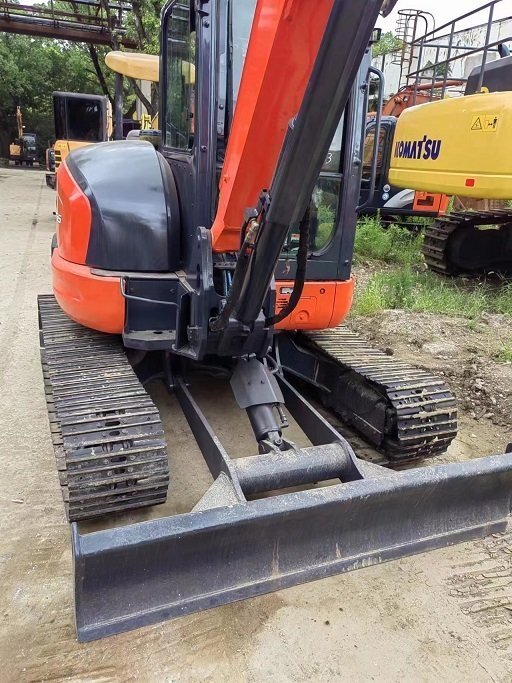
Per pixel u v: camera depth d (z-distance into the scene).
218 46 2.58
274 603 2.44
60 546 2.64
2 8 13.68
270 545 2.21
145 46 11.70
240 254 2.19
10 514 2.83
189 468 3.30
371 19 1.61
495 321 6.10
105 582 1.95
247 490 2.40
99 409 2.46
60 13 13.99
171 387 3.42
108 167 3.04
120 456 2.34
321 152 1.86
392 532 2.44
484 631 2.35
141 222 2.91
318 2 1.82
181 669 2.12
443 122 6.21
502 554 2.81
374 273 7.68
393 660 2.20
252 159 2.19
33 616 2.29
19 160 26.17
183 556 2.05
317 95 1.71
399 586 2.58
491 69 6.48
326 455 2.59
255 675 2.11
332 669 2.15
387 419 3.02
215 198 2.72
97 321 2.95
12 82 27.84
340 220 3.16
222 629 2.30
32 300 5.96
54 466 3.22
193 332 2.66
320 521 2.25
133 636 2.24
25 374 4.30
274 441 2.61
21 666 2.09
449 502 2.53
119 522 2.78
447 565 2.73
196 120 2.64
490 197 5.89
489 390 4.43
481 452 3.69
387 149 9.03
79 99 12.22
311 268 3.17
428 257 8.14
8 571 2.50
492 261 7.92
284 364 3.76
